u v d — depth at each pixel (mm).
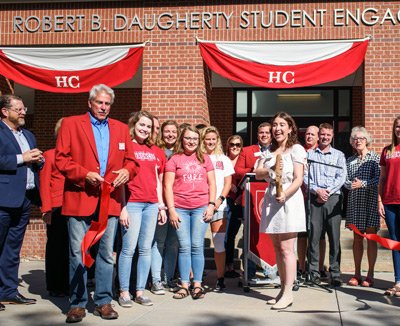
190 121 10305
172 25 10438
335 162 7094
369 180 7051
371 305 5891
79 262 5207
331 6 10070
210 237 9289
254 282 6934
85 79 10391
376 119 9820
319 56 9828
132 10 10555
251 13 10273
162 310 5641
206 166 6422
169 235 6801
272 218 5699
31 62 10469
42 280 7672
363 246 7645
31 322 5113
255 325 5012
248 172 7551
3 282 5934
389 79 9844
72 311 5148
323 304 5941
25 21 10781
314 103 13438
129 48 10289
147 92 10414
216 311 5602
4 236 5801
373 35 9938
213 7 10367
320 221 7020
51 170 6254
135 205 5914
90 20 10656
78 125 5211
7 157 5598
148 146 6277
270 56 9961
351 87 13328
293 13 10148
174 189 6348
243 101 13703
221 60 10117
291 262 5770
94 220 5324
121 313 5488
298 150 5750
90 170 5164
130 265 5906
